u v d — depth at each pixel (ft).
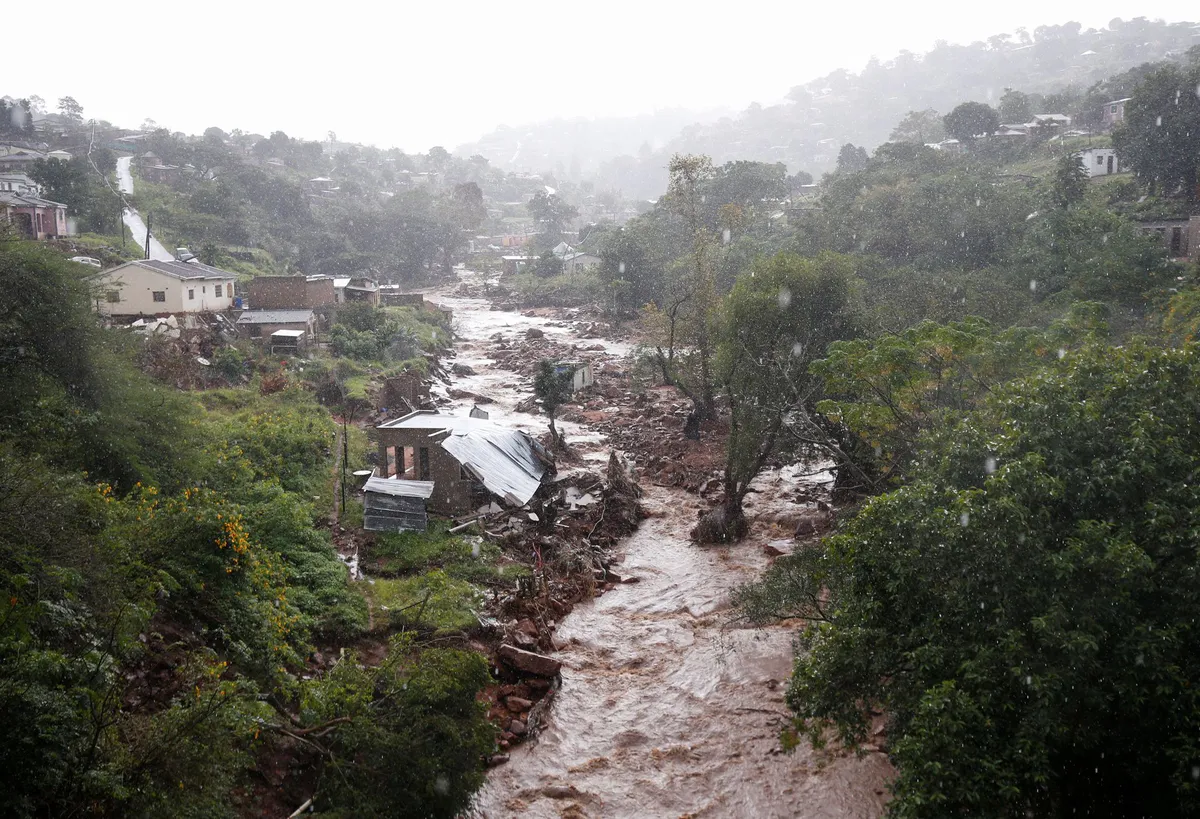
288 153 617.21
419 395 175.22
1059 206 220.64
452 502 102.06
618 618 86.43
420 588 78.95
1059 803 44.16
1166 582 40.98
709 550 104.06
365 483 99.09
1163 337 108.17
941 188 243.60
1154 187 234.99
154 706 49.29
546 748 64.39
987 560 42.34
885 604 47.96
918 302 157.07
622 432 155.84
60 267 83.71
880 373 83.15
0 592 43.62
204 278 178.81
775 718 67.21
